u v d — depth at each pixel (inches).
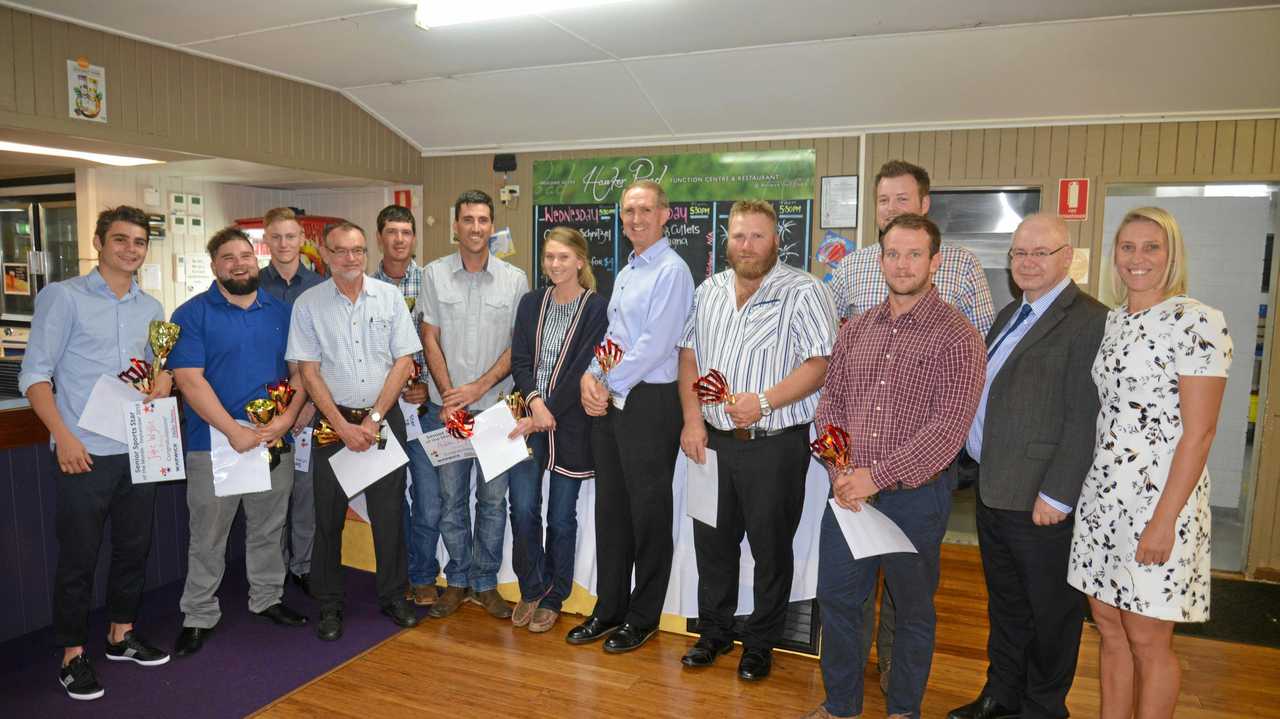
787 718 98.2
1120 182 167.3
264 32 152.5
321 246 197.9
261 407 110.2
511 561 131.7
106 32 150.5
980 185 176.6
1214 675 116.0
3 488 115.7
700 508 105.9
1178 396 74.9
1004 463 88.3
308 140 192.1
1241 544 166.1
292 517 137.9
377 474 116.0
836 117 180.7
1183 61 147.1
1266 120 157.1
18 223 210.5
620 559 117.1
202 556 115.5
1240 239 169.2
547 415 114.4
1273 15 134.0
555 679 107.5
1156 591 75.9
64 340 101.7
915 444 83.0
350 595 136.2
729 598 111.8
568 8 137.6
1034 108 166.7
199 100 167.5
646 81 177.5
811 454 107.3
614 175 207.6
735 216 100.6
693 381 109.0
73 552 102.3
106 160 179.3
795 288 100.3
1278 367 159.3
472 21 143.0
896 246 83.5
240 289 112.3
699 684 106.5
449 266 123.0
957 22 142.6
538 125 203.5
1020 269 87.3
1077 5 133.6
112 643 112.0
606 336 112.3
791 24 145.3
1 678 106.5
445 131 213.5
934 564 89.3
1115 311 82.4
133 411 103.7
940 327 84.7
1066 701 105.7
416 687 105.0
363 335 116.0
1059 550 87.4
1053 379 85.7
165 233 206.2
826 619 92.6
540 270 219.0
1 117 136.4
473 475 131.0
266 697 102.3
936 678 112.0
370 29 151.0
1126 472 77.9
